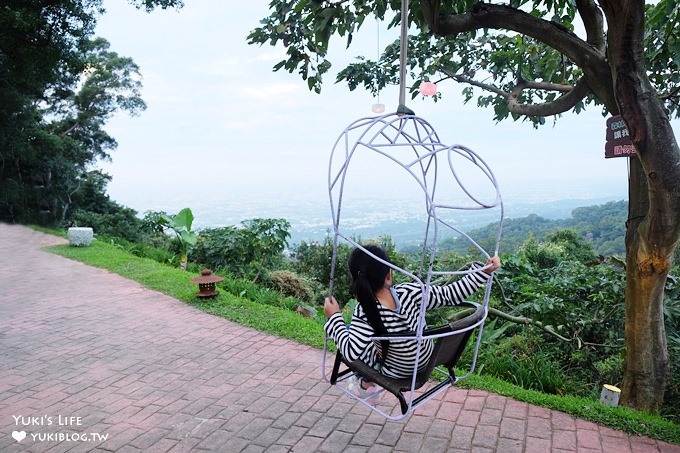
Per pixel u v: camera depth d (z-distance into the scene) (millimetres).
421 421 3545
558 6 4629
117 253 10258
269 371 4512
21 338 5410
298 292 8641
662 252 3705
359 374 2619
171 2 9664
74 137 20188
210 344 5234
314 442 3297
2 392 4086
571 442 3262
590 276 5520
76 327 5793
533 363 4734
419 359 2475
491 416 3611
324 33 4621
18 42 10227
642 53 3432
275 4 5012
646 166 3529
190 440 3342
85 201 16531
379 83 6199
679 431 3350
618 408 3672
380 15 4566
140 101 20859
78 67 11250
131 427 3516
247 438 3357
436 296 2594
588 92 4453
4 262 9445
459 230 2881
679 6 4082
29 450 3232
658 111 3455
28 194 15008
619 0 3277
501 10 4148
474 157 2564
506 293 5984
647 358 4016
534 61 5766
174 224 9195
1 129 13898
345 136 2422
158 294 7242
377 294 2494
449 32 4371
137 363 4715
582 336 5324
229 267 9102
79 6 10383
